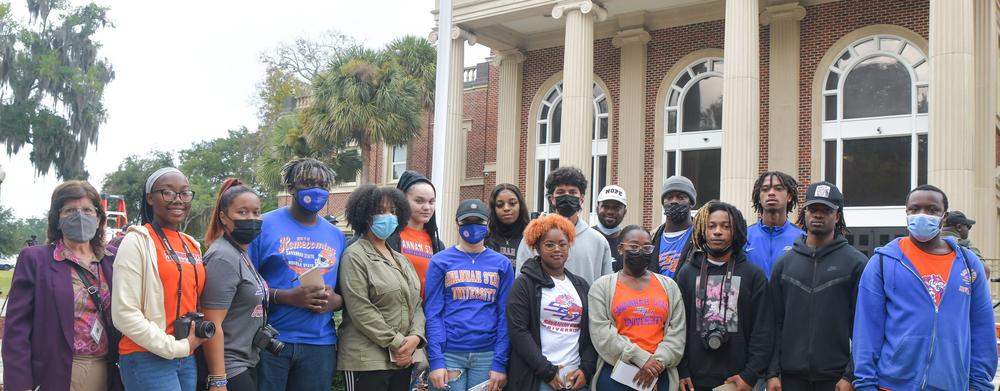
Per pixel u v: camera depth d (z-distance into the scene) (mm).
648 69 22891
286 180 5418
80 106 45594
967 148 14844
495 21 22875
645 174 22656
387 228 5430
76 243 4641
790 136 20234
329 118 26219
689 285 5465
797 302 5172
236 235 4836
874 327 4875
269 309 5191
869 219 19344
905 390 4734
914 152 18844
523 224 6414
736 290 5289
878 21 19453
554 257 5461
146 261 4461
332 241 5418
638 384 5137
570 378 5316
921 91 18922
